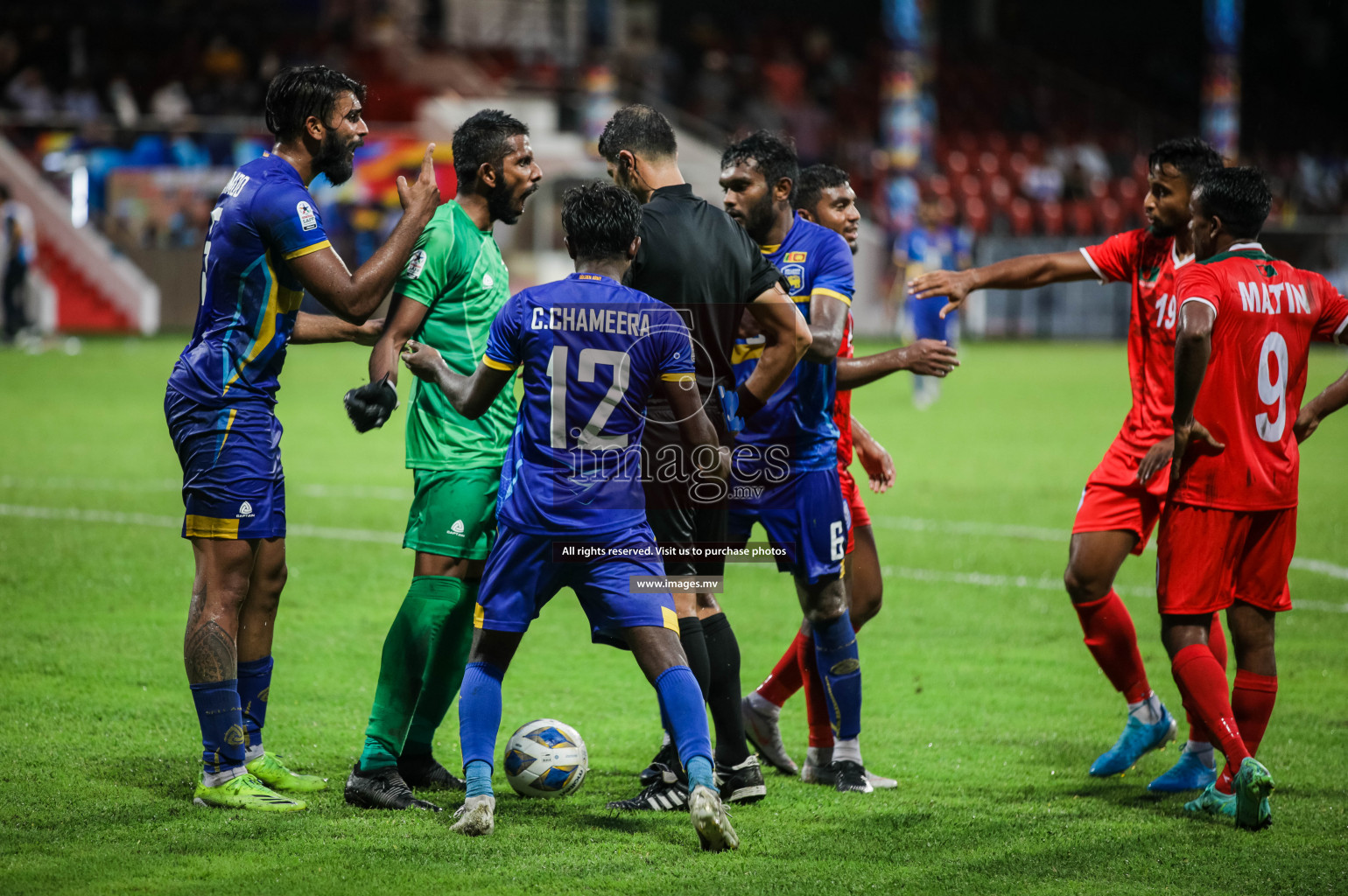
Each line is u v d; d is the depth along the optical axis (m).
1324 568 26.42
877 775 15.17
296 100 13.42
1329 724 17.05
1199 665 13.95
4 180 72.62
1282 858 12.29
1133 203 102.50
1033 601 24.00
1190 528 14.00
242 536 13.38
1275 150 121.81
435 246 13.61
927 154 93.81
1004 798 14.34
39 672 18.00
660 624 12.60
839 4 122.62
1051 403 55.31
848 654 14.66
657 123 13.99
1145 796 14.48
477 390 12.74
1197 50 129.12
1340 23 129.88
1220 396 13.85
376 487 34.19
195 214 74.31
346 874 11.52
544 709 17.48
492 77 100.25
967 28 128.25
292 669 18.80
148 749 15.06
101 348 65.25
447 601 13.74
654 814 13.56
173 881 11.28
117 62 88.25
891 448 42.72
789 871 11.81
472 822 12.54
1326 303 14.43
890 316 85.56
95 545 26.12
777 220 14.98
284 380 59.47
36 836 12.33
